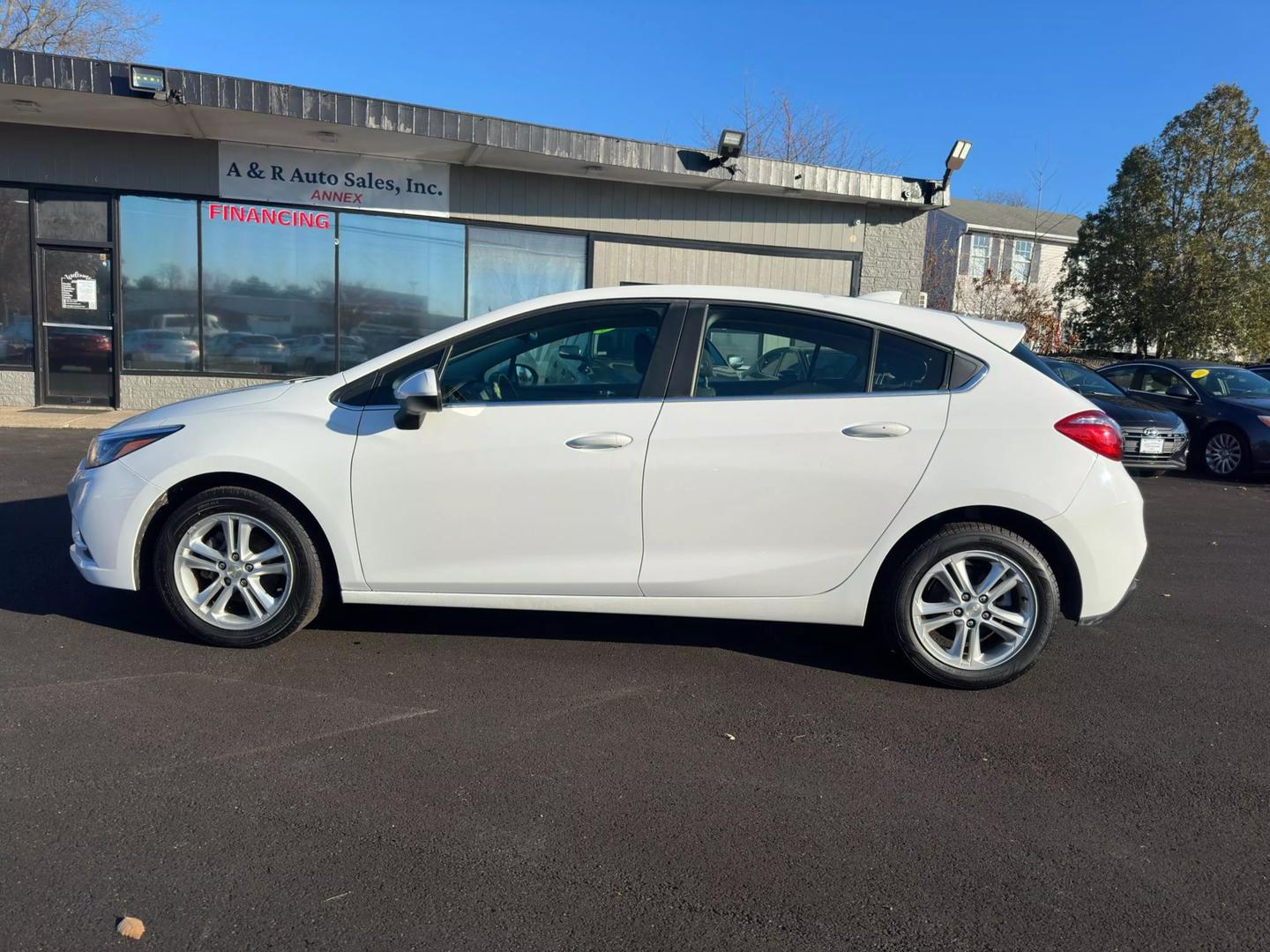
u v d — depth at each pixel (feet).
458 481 12.80
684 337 13.01
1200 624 16.75
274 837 8.89
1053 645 15.24
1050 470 12.45
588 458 12.69
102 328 41.24
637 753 10.88
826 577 12.85
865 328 13.06
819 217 50.24
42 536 19.48
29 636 13.82
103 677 12.45
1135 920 8.04
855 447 12.58
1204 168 74.33
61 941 7.33
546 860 8.67
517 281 46.03
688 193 47.98
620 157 42.27
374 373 13.24
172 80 34.19
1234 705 12.89
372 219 43.42
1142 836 9.43
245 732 11.03
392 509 12.93
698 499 12.70
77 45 76.33
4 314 40.47
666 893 8.23
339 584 13.44
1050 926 7.93
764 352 13.06
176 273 41.50
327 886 8.17
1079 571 12.66
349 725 11.32
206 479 13.41
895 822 9.57
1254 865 8.96
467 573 13.05
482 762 10.53
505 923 7.76
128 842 8.71
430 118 38.14
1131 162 77.30
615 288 13.37
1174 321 75.25
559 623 15.37
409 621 15.17
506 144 39.68
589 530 12.84
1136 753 11.30
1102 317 79.92
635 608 13.14
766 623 15.74
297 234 42.57
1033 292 82.94
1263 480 37.78
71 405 41.45
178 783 9.80
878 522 12.66
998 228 103.71
